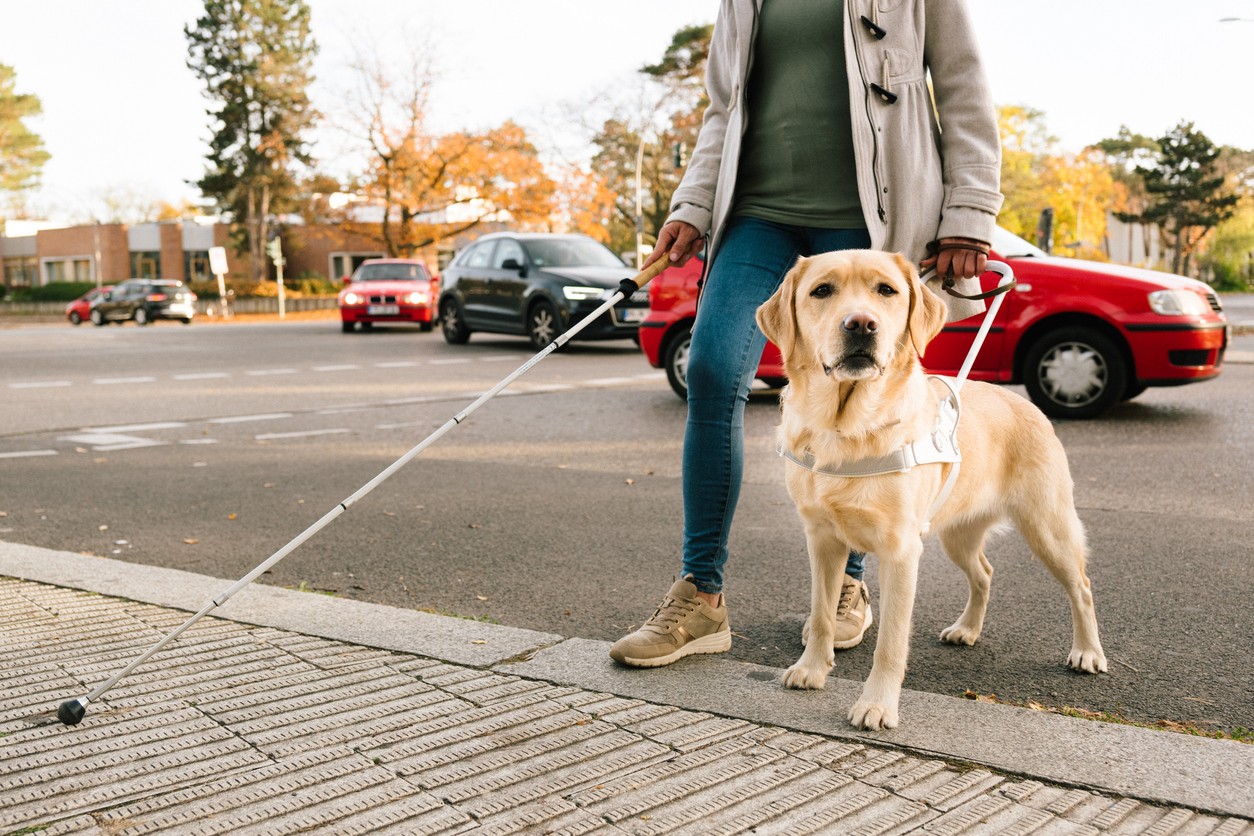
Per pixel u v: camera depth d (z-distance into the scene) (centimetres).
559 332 1661
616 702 286
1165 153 8006
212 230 6800
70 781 241
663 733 265
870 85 318
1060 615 384
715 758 250
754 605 399
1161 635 359
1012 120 6644
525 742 260
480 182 4312
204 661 324
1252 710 295
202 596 398
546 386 1195
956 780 238
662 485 643
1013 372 869
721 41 361
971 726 268
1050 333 850
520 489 637
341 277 6588
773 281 337
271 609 379
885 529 279
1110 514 538
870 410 278
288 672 313
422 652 330
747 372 331
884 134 320
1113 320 827
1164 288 826
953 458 291
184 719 277
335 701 289
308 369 1466
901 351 286
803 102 331
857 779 239
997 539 499
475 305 1827
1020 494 332
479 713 279
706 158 358
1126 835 214
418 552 489
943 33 331
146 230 6944
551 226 4441
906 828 217
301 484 664
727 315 330
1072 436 772
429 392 1166
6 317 5788
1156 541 484
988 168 327
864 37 320
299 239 6266
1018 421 335
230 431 898
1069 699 304
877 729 266
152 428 920
